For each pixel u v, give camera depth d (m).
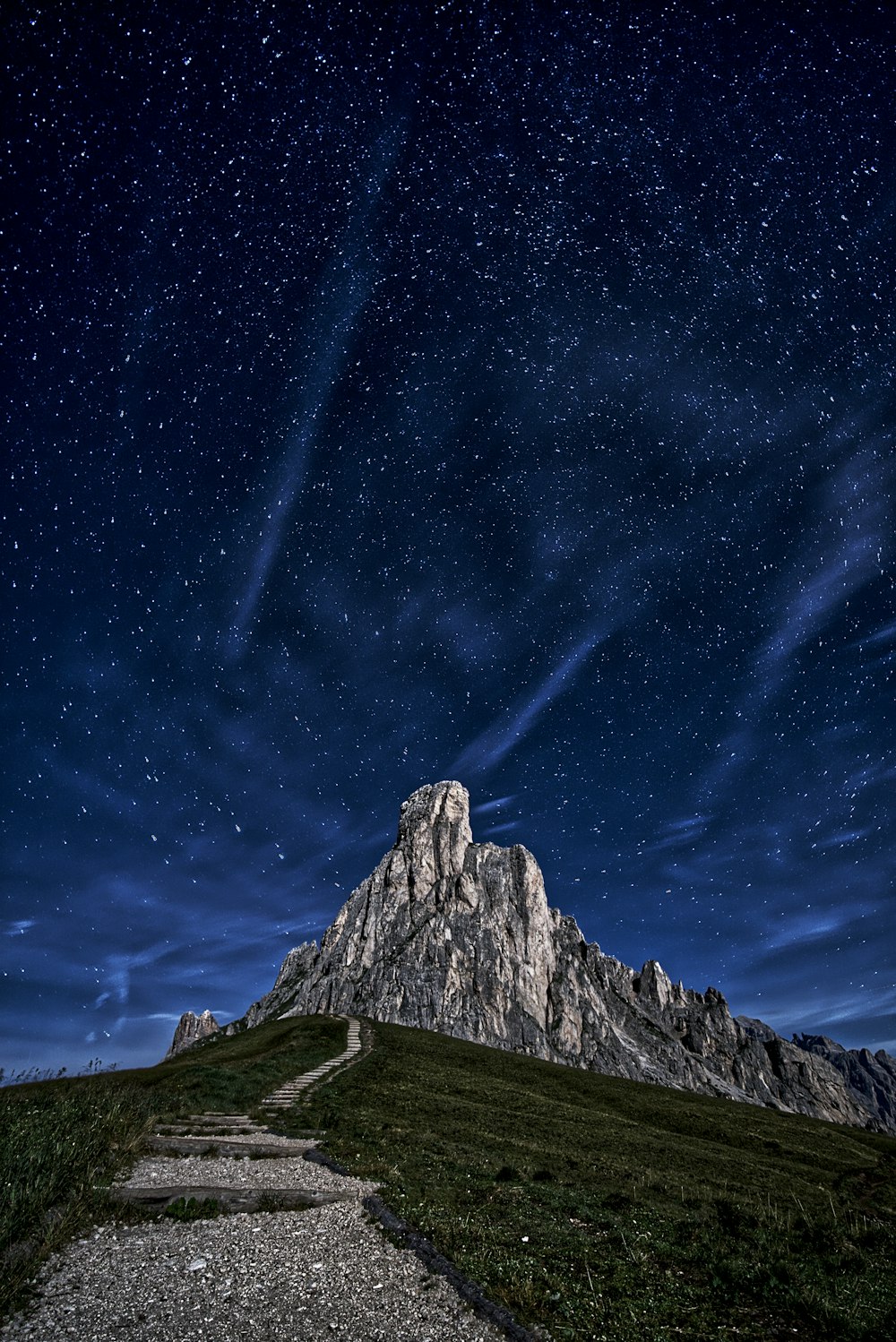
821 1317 10.95
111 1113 23.55
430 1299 11.38
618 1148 36.19
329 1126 30.12
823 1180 39.78
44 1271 12.27
